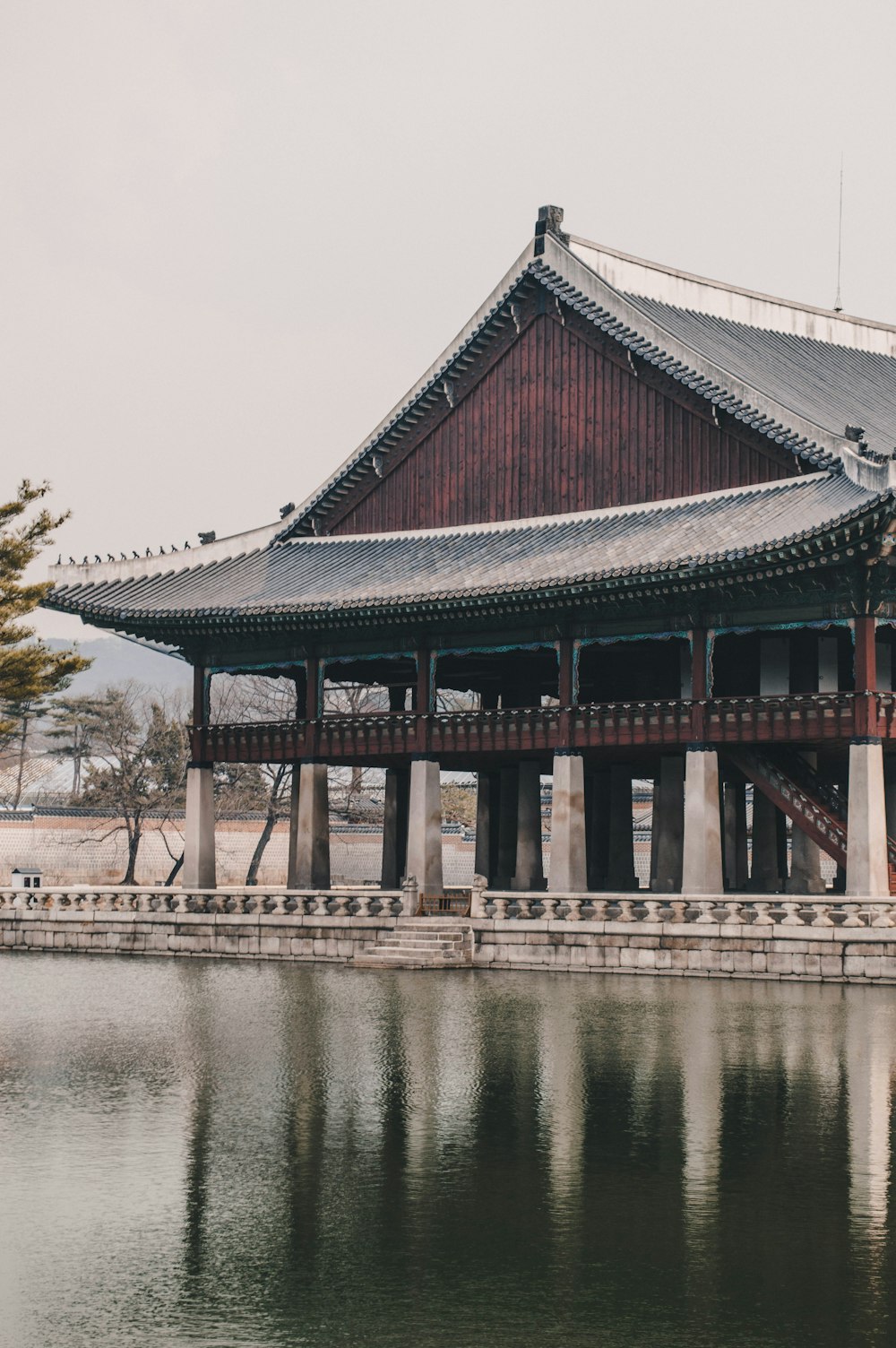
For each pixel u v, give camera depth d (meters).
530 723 68.19
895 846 64.44
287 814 124.00
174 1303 25.55
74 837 119.25
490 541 71.94
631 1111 36.00
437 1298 25.66
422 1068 40.69
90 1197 30.31
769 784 64.56
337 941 64.56
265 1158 32.66
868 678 60.28
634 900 58.41
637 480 69.38
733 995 52.16
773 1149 32.84
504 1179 31.12
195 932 67.69
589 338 71.00
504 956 60.94
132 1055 43.03
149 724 142.50
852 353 82.38
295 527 79.31
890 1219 28.72
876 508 56.09
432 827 70.81
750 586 62.47
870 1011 48.53
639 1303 25.36
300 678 82.19
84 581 79.62
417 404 75.38
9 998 54.03
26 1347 24.03
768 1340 24.14
